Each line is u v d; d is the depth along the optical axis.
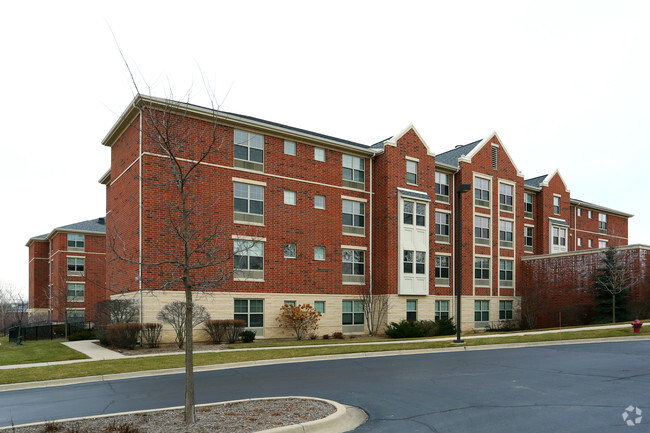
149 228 23.67
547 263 38.28
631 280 32.97
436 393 11.24
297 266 28.97
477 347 21.52
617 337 23.05
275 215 28.25
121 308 23.77
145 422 8.47
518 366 15.41
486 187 38.44
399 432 8.10
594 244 51.78
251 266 27.06
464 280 36.06
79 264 53.59
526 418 8.86
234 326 24.73
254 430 7.75
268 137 28.44
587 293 35.22
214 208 25.73
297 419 8.45
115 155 29.55
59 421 8.70
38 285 59.03
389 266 31.38
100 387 13.39
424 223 33.47
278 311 27.88
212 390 12.24
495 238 38.50
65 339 33.22
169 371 15.98
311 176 30.11
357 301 31.67
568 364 15.65
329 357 18.88
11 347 27.22
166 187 24.33
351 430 8.29
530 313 37.88
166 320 22.36
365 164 32.81
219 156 26.23
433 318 33.47
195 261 24.17
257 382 13.34
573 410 9.39
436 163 35.19
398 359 18.06
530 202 43.16
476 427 8.33
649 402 10.02
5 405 11.19
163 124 10.70
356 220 32.19
